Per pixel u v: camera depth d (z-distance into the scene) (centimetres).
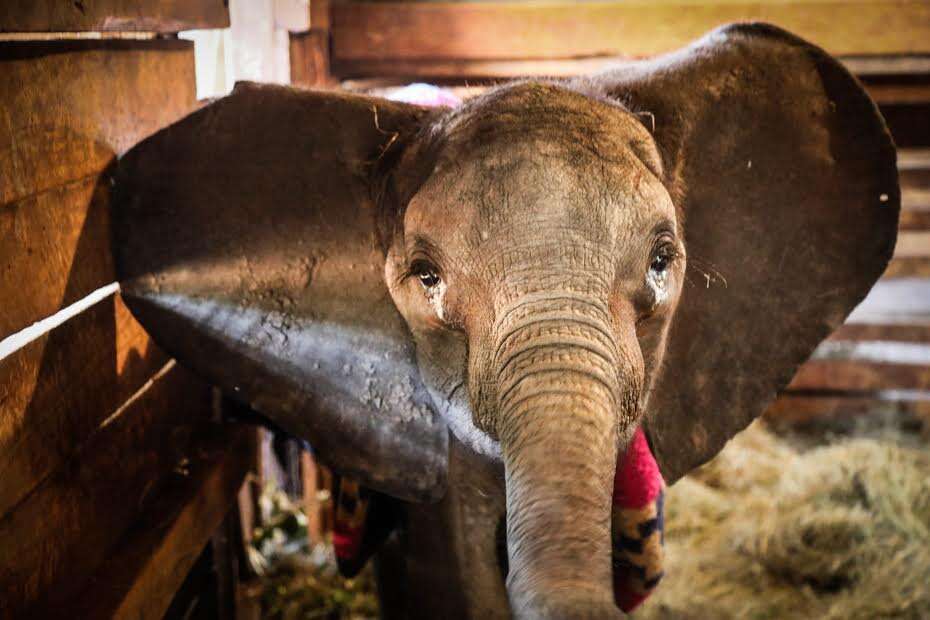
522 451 190
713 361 278
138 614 258
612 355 202
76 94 248
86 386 256
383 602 323
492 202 215
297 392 264
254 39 432
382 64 542
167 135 262
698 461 280
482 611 279
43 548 232
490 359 209
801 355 284
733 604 469
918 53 537
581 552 176
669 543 516
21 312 219
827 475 540
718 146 269
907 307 749
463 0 571
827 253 280
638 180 221
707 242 272
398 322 257
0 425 212
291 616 444
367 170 257
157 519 290
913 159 771
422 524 289
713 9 529
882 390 668
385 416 261
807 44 277
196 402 348
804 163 276
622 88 266
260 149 260
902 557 485
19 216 219
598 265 209
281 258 260
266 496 503
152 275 262
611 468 191
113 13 254
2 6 204
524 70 542
